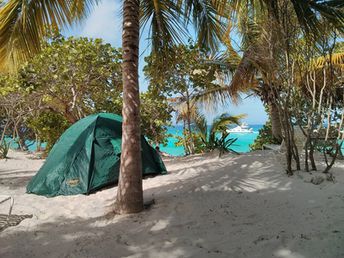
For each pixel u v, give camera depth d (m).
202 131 12.14
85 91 11.61
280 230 3.39
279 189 4.96
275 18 5.53
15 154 13.80
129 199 4.43
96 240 3.51
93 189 5.91
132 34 4.45
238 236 3.34
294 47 5.64
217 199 4.71
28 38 5.20
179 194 5.14
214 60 10.72
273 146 10.02
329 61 5.83
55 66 10.11
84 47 9.72
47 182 6.01
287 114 5.67
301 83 6.13
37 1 5.04
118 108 12.45
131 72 4.45
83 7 5.73
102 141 6.45
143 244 3.34
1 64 5.38
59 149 6.52
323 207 3.98
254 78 10.53
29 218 4.40
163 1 5.62
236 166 6.75
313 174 5.48
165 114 13.27
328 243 2.92
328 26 5.37
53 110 12.29
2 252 3.25
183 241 3.33
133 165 4.45
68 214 4.57
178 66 9.94
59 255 3.14
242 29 6.57
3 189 6.56
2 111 17.16
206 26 6.10
